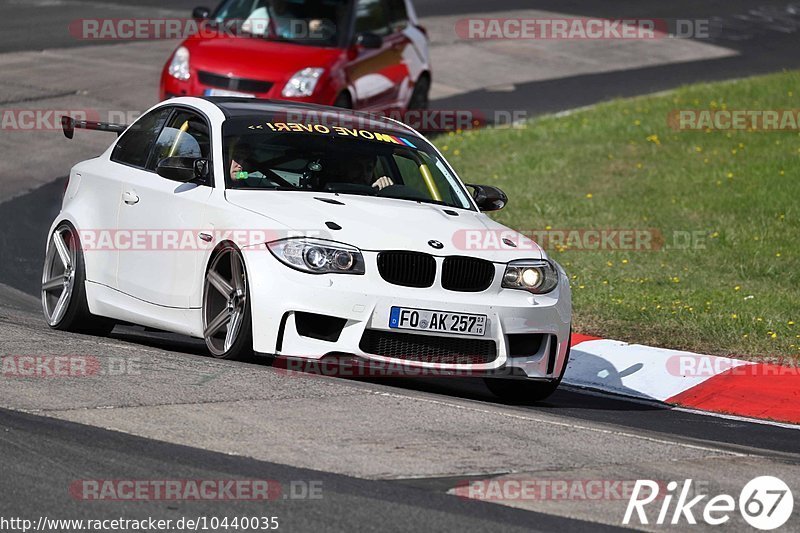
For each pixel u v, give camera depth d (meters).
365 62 46.91
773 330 29.75
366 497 15.22
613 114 56.53
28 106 51.91
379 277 21.61
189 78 43.69
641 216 42.47
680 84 65.31
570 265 36.66
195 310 22.84
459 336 21.88
